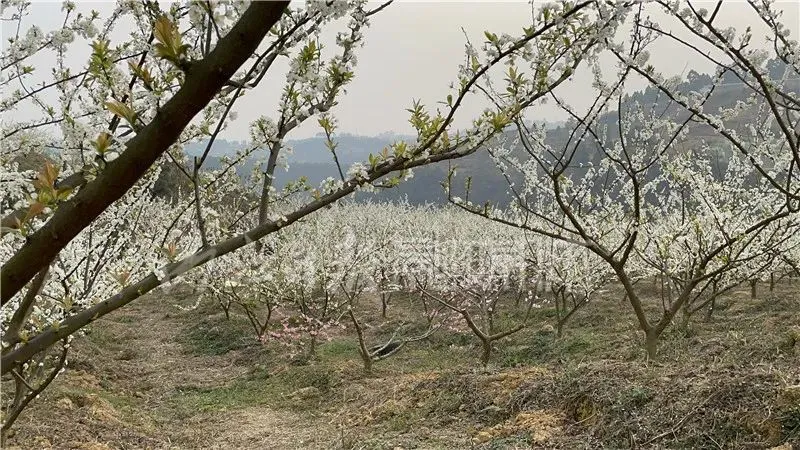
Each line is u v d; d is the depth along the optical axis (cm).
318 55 209
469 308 1473
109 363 1105
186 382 1052
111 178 106
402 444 586
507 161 688
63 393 774
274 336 1286
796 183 713
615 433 484
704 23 375
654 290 1590
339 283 1253
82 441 645
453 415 663
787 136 369
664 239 847
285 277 1205
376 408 742
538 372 699
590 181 953
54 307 522
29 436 611
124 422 766
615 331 1140
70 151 213
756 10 397
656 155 592
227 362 1185
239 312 1536
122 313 1600
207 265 1016
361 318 1501
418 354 1167
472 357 1120
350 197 268
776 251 826
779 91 407
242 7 147
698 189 809
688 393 497
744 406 442
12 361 154
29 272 109
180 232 404
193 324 1465
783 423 406
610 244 1147
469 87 206
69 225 108
